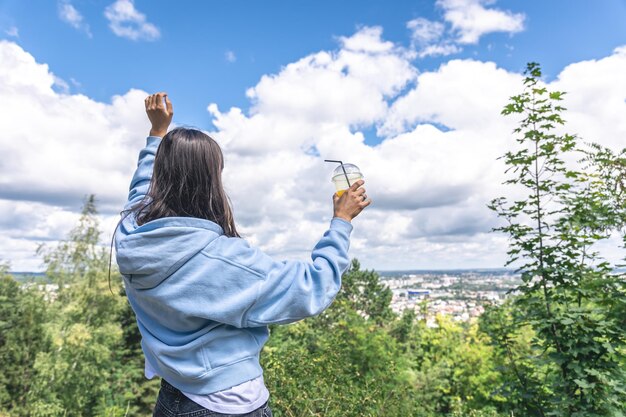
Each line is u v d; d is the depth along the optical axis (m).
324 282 1.00
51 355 19.94
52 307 22.75
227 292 0.94
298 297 0.96
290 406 3.77
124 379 22.55
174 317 0.96
